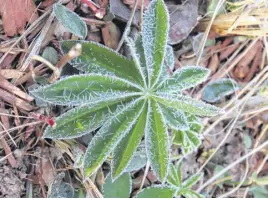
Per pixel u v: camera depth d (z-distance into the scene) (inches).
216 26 5.0
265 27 5.0
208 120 5.2
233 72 5.3
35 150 4.3
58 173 4.4
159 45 4.0
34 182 4.3
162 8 4.0
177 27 4.8
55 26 4.3
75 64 4.1
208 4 4.9
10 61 4.1
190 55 5.0
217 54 5.2
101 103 3.9
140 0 4.5
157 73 3.9
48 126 3.9
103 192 4.5
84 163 3.9
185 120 4.1
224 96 5.2
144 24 4.0
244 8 4.9
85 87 3.8
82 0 4.3
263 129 5.4
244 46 5.3
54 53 4.3
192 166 5.2
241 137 5.4
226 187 5.4
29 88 4.1
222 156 5.3
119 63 4.0
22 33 4.2
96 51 4.1
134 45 4.0
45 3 4.3
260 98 5.2
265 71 5.2
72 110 3.9
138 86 3.9
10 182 4.2
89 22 4.5
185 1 4.8
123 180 4.6
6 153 4.1
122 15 4.5
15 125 4.2
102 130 3.9
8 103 4.1
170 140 4.6
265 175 5.5
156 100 3.9
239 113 5.1
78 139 4.3
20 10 4.1
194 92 5.1
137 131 4.0
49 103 4.2
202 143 5.2
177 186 4.8
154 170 4.0
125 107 3.9
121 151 4.0
